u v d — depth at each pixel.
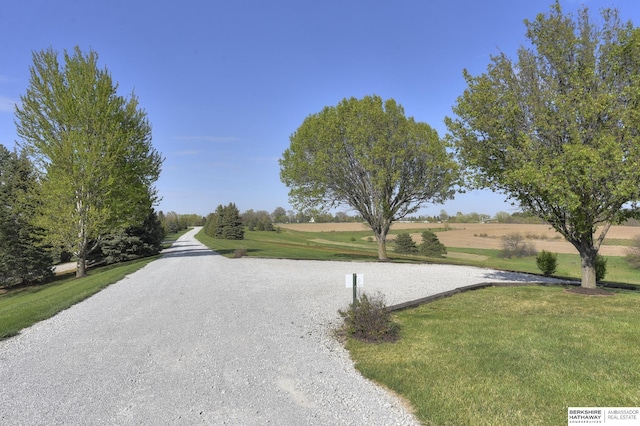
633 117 7.77
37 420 3.53
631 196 7.99
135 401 3.90
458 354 5.02
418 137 19.45
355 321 5.98
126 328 6.82
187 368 4.82
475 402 3.67
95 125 19.48
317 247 36.59
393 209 21.06
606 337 5.65
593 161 7.45
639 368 4.38
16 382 4.46
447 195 20.12
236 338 6.09
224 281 12.73
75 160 19.06
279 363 4.97
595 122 8.60
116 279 13.73
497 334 5.92
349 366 4.84
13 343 6.09
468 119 10.16
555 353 4.96
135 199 21.61
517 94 9.71
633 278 24.17
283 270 16.00
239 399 3.92
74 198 19.41
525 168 8.49
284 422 3.43
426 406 3.63
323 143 20.30
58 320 7.62
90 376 4.60
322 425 3.37
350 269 16.39
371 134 19.28
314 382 4.34
